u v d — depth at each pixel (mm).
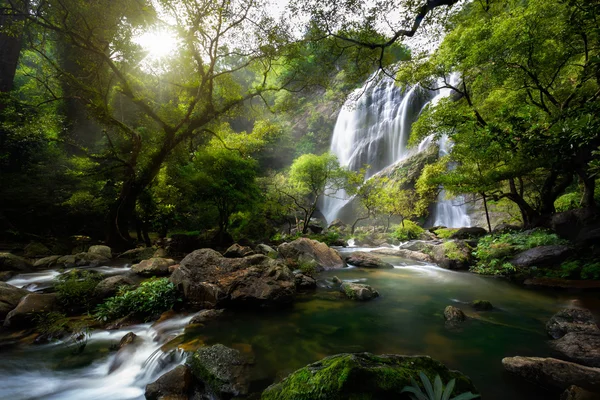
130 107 22484
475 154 11258
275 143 38750
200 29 13375
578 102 10641
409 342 4934
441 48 12797
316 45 11961
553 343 4707
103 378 4270
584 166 10492
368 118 38062
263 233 21812
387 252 15562
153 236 20156
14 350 4949
